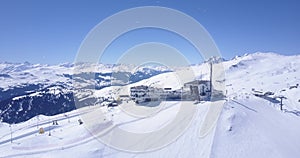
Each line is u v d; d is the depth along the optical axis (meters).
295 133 42.41
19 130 49.38
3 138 42.34
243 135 37.12
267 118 47.91
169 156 29.80
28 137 40.00
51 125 47.78
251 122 42.72
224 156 30.64
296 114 55.69
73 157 29.86
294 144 37.34
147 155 30.14
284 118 51.16
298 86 91.00
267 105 59.53
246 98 62.44
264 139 36.56
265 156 31.92
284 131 42.38
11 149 34.66
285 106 62.19
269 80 122.00
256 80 126.69
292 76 127.12
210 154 30.53
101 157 29.80
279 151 33.69
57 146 33.84
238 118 42.97
